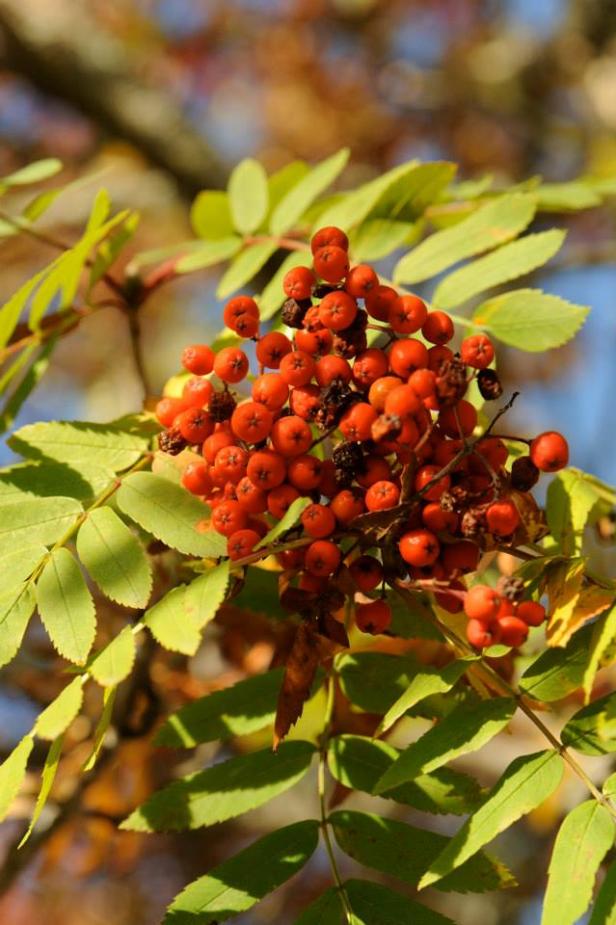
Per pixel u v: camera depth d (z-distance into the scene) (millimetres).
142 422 783
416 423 711
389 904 726
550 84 2201
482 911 1418
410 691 719
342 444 720
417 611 732
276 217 885
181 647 697
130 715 901
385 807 1361
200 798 752
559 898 687
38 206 895
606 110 2086
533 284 1395
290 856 736
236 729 765
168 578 829
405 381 721
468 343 724
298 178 931
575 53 2180
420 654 790
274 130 2318
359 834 740
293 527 729
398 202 841
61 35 1810
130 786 933
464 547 726
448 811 739
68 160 2189
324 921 724
